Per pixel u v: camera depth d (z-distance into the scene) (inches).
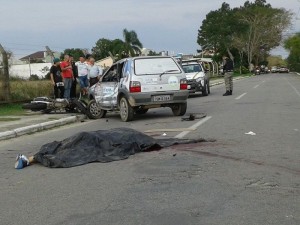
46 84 805.2
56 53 1089.4
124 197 211.8
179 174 248.1
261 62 4611.2
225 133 384.2
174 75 522.0
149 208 194.5
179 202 200.7
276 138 352.5
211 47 4072.3
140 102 510.6
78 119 575.5
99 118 588.4
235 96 858.1
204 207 193.2
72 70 687.7
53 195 222.1
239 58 3895.2
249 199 202.2
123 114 526.6
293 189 215.9
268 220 177.0
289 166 260.2
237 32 3762.3
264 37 3663.9
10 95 711.1
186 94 525.3
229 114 534.0
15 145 388.8
